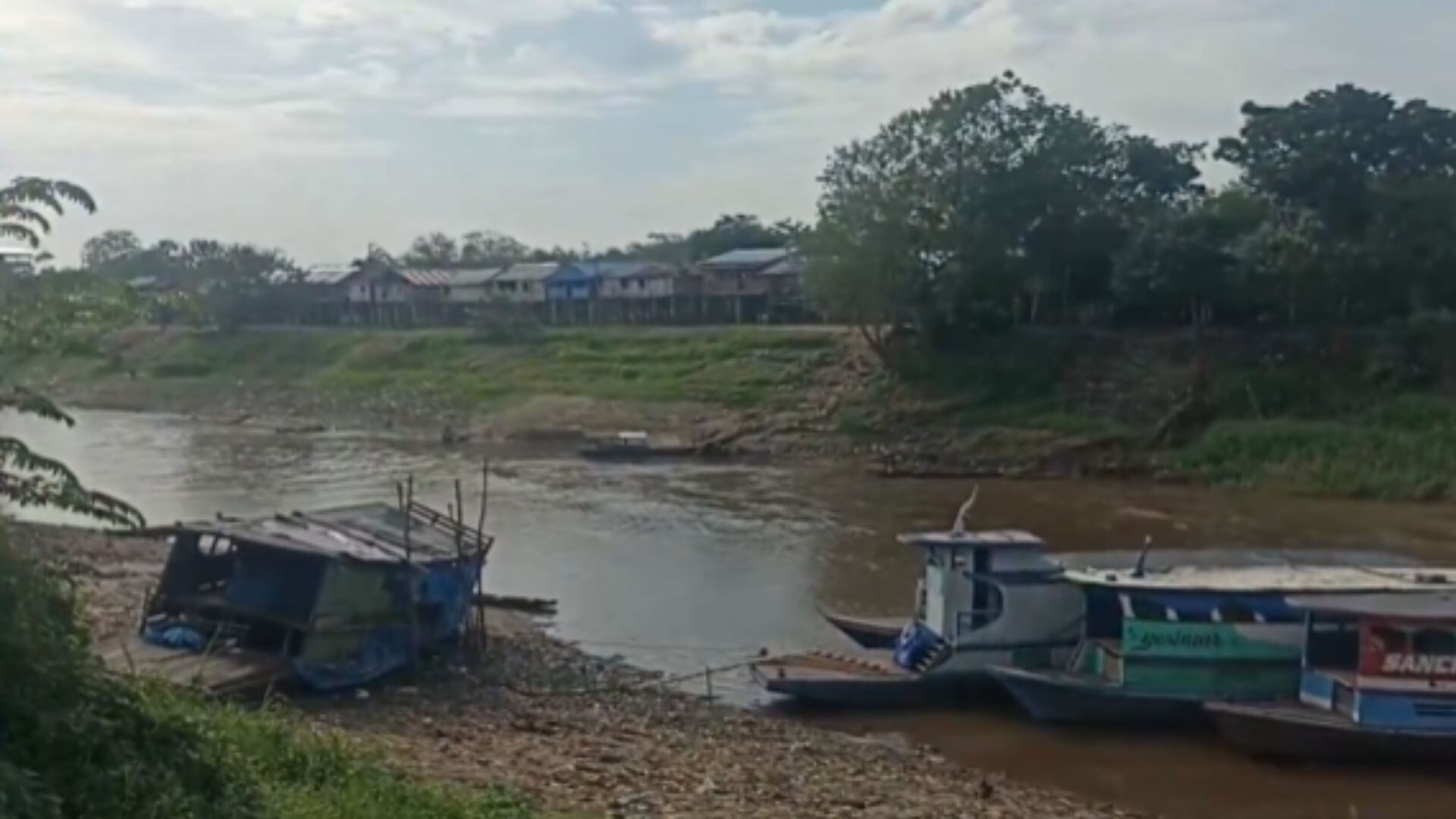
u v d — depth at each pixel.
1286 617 23.80
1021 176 68.81
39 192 10.98
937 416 65.69
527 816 14.07
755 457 64.19
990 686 25.33
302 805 11.96
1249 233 65.50
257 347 99.81
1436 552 41.19
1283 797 20.95
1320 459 55.06
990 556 25.50
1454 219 62.97
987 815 18.86
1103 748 23.19
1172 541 43.03
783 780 19.75
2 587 10.97
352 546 25.06
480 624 28.08
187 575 24.94
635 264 113.50
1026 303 72.75
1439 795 21.11
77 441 70.56
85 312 11.73
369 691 24.12
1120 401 63.19
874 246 69.25
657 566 38.25
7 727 10.45
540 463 62.69
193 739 11.80
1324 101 69.56
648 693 25.61
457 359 89.56
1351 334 63.00
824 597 34.34
